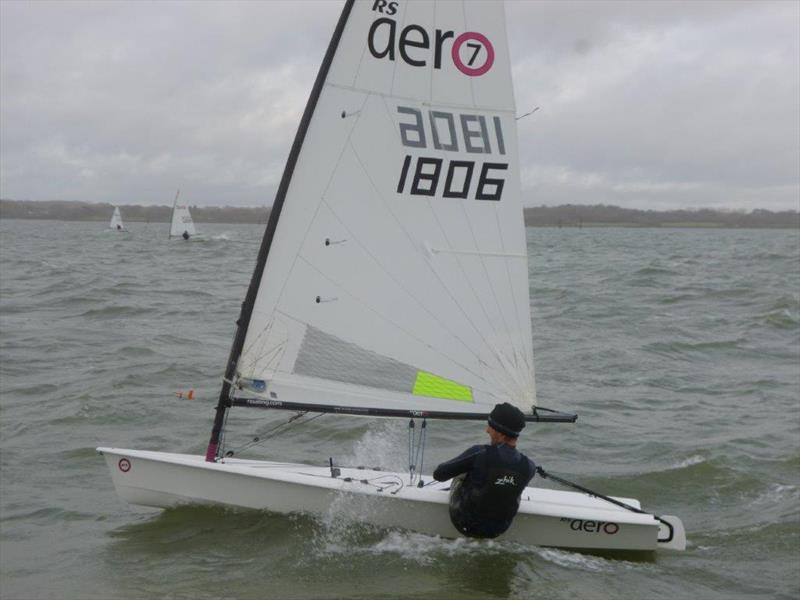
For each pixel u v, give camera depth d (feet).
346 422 37.86
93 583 21.09
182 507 24.17
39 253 159.33
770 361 56.18
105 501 27.63
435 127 22.99
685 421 40.11
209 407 40.47
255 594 20.33
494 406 23.68
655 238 383.24
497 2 22.91
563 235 464.65
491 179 23.39
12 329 61.00
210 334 61.26
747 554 24.53
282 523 23.71
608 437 37.09
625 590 21.33
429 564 21.93
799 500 29.07
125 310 71.72
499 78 23.21
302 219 22.74
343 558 22.11
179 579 21.13
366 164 22.80
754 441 36.27
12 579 21.52
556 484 30.78
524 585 21.12
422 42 22.72
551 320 73.46
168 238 241.14
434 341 23.48
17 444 34.24
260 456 33.17
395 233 23.09
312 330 22.99
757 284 106.42
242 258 153.48
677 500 29.55
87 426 36.99
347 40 22.34
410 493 22.88
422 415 23.53
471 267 23.48
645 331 67.36
